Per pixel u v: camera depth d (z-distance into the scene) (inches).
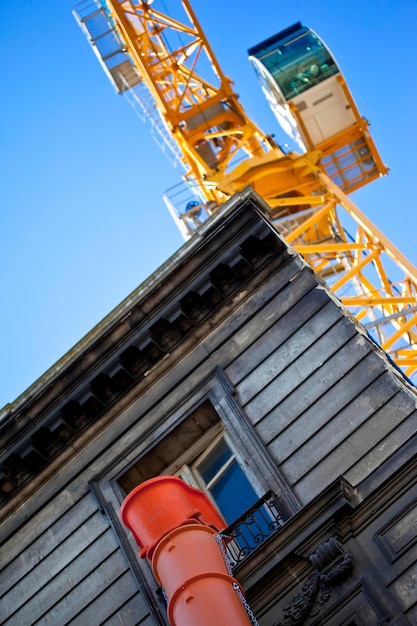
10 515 997.8
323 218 1828.2
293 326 957.8
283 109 1876.2
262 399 931.3
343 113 1852.9
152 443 965.2
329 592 798.5
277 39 1915.6
